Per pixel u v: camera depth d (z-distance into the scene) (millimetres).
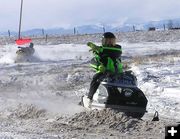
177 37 57594
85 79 19281
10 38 74625
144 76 17891
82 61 29141
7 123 9344
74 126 8773
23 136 7566
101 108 9477
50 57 33656
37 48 44156
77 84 18062
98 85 9625
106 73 9578
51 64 27344
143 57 29578
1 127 8812
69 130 8430
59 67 24766
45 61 30172
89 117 9125
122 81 9539
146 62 24984
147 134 8016
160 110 11500
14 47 46688
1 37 81438
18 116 10320
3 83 18188
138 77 17719
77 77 19562
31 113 10438
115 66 9633
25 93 15078
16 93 15062
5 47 46781
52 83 18219
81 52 39062
